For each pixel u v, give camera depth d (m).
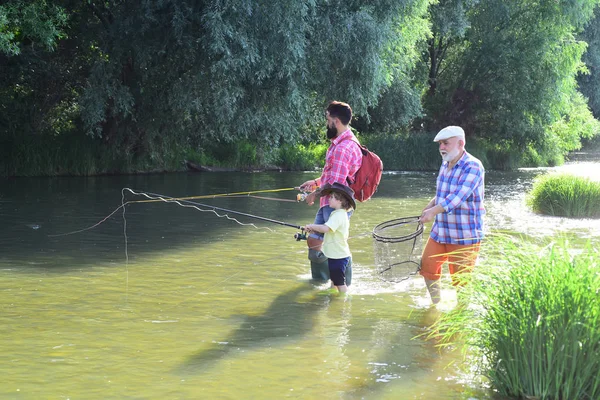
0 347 5.10
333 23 19.42
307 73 19.44
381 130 30.67
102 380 4.48
